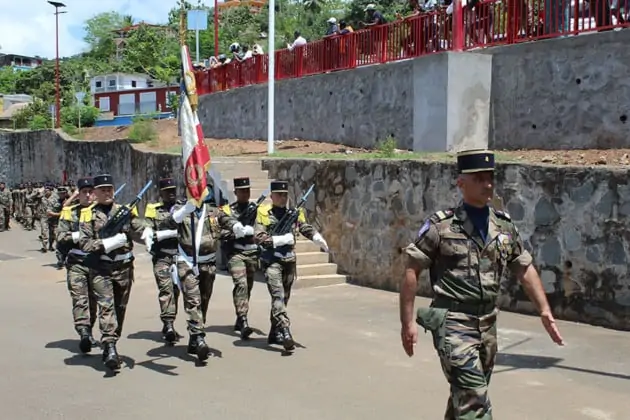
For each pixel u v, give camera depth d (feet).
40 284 43.09
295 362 24.16
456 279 14.02
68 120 140.67
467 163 14.14
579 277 28.66
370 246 38.83
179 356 25.27
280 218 26.68
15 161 117.08
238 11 203.21
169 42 206.49
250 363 24.14
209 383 21.89
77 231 25.77
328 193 41.60
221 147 69.97
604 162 34.81
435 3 51.62
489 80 45.98
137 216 25.50
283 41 160.76
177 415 18.93
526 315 30.12
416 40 50.26
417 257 14.25
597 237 28.07
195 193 25.25
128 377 22.67
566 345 25.29
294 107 66.59
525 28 43.52
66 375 22.99
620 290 27.35
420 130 47.44
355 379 22.06
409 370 22.99
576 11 40.42
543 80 42.73
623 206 27.27
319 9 187.73
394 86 53.06
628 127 38.34
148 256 53.26
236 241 28.53
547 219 29.71
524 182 30.48
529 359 23.67
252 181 46.42
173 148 71.51
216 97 82.07
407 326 14.30
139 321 31.48
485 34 45.78
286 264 26.81
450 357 13.69
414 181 36.14
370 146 55.83
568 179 28.99
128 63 215.72
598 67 39.73
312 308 33.30
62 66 240.94
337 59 60.13
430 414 18.75
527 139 43.80
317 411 19.10
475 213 14.32
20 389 21.45
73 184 90.07
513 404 19.30
